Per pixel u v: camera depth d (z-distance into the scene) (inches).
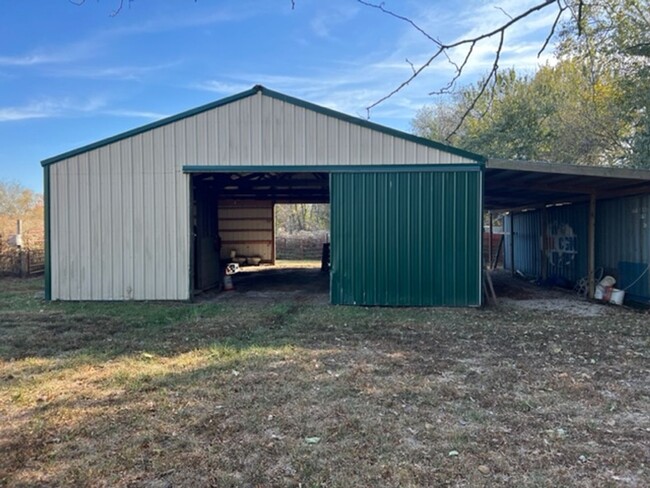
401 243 319.3
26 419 129.6
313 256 852.6
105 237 340.2
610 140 609.0
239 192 617.3
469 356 195.0
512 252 618.5
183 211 336.8
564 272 457.1
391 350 204.1
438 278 316.8
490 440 116.9
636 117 530.3
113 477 99.1
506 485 96.3
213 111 332.8
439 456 108.5
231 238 724.7
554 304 336.8
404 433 120.7
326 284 471.5
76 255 341.4
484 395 148.6
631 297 347.9
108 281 341.1
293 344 213.6
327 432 121.0
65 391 152.0
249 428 123.3
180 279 339.0
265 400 143.3
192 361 185.6
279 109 328.5
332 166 324.2
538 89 677.9
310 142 326.3
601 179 325.7
